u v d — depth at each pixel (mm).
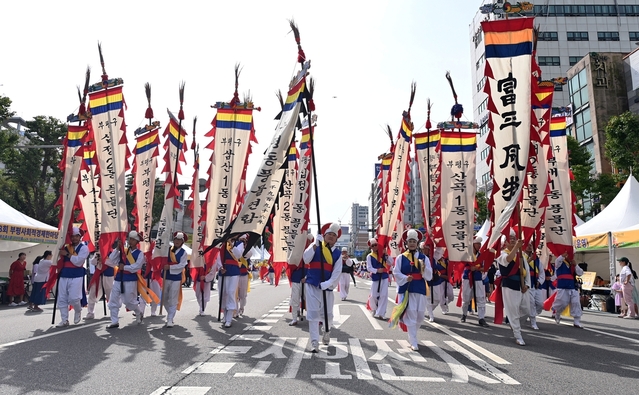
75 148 9992
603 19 50219
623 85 34156
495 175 8352
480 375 5266
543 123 10078
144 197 13086
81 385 4652
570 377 5262
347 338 7730
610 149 24656
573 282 10312
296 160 12508
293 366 5547
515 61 8484
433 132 13734
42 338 7508
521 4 8609
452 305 15461
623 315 12781
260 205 8469
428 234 11906
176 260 9195
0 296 14734
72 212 9516
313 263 6879
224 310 9109
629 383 5027
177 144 12445
